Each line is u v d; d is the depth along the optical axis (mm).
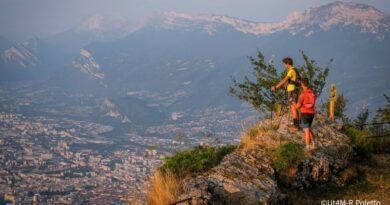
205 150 13859
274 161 12914
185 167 12492
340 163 13773
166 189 11180
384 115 21625
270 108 17219
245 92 17797
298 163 12875
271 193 11289
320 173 13125
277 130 14648
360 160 15219
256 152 13211
